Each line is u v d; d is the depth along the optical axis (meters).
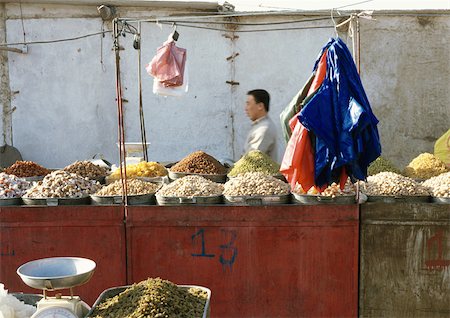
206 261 3.29
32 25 7.14
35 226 3.35
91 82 7.24
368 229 3.21
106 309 2.26
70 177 3.69
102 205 3.34
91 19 7.13
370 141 2.79
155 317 2.10
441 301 3.21
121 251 3.33
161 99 7.30
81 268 2.31
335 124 2.80
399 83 7.17
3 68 7.19
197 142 7.37
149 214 3.30
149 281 2.40
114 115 7.31
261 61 7.20
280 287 3.26
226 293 3.29
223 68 7.24
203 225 3.28
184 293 2.38
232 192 3.39
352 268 3.22
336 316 3.25
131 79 7.24
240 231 3.26
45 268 2.31
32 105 7.25
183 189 3.45
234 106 7.30
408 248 3.20
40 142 7.32
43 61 7.19
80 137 7.32
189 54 7.22
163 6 7.03
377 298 3.24
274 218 3.23
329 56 2.91
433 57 7.11
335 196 3.26
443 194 3.34
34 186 3.67
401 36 7.09
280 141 7.28
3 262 3.38
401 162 7.29
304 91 3.23
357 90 2.83
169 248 3.31
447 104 7.17
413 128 7.24
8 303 2.23
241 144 7.34
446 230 3.17
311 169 2.91
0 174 3.92
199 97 7.30
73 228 3.35
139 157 5.61
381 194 3.42
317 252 3.23
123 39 7.17
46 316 2.11
